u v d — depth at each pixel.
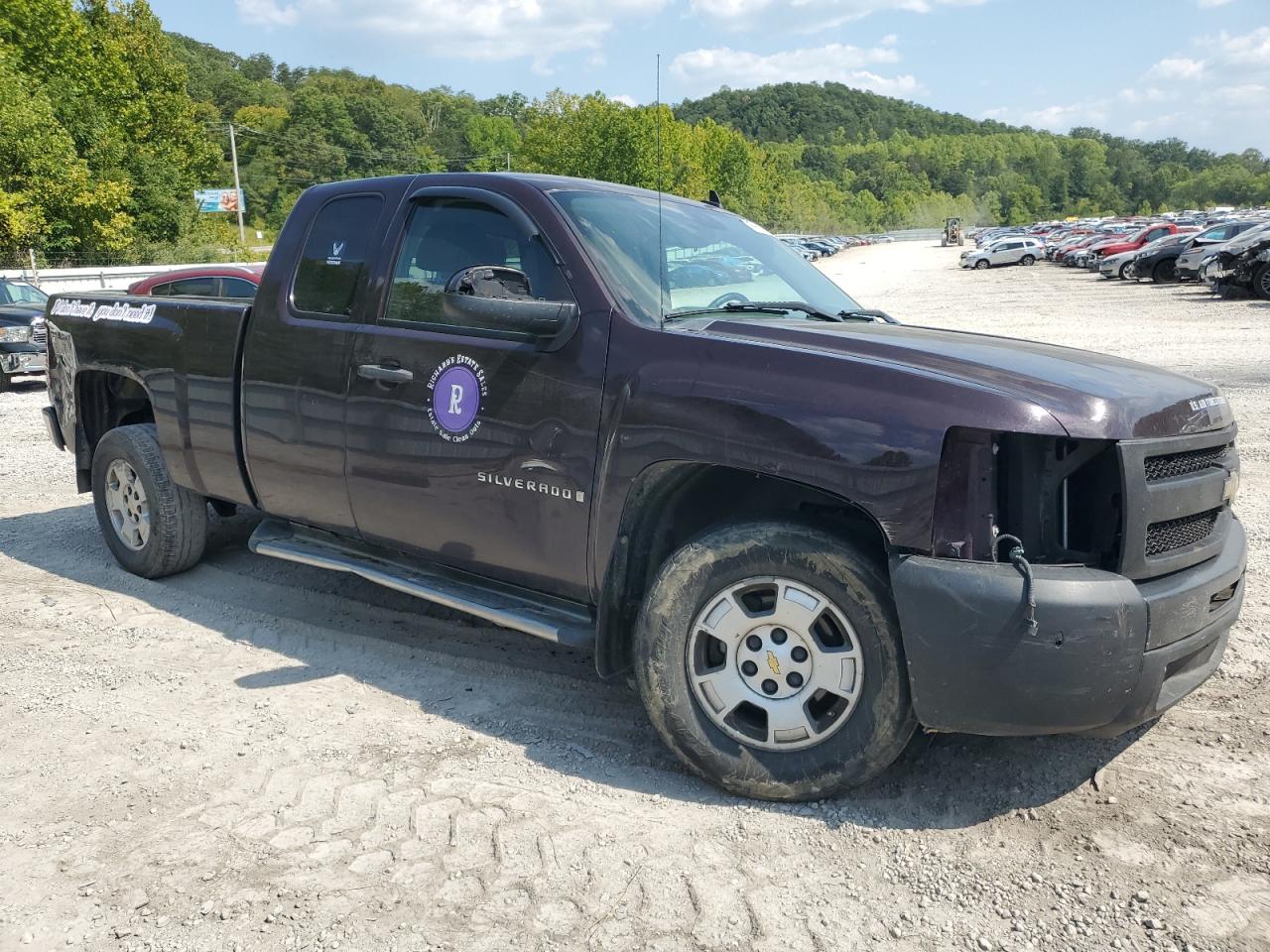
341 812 3.00
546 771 3.24
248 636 4.48
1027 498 2.71
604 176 50.66
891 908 2.53
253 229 103.69
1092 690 2.60
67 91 44.34
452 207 3.78
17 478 7.95
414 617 4.70
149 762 3.33
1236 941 2.38
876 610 2.80
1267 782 3.07
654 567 3.35
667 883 2.64
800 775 2.95
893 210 192.62
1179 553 2.84
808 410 2.81
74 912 2.55
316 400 4.03
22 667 4.14
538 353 3.35
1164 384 3.05
